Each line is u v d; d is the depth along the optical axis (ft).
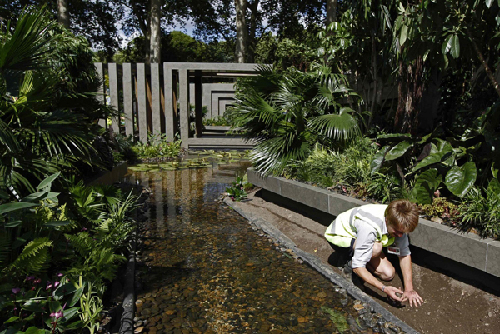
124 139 36.81
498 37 13.92
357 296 10.31
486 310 9.05
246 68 42.24
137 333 8.69
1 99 10.98
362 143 18.08
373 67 22.49
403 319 9.40
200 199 21.52
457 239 9.82
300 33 89.56
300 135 19.16
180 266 12.49
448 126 21.85
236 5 68.95
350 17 21.68
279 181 17.90
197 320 9.32
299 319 9.39
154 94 42.09
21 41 10.93
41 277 8.91
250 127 20.92
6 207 7.69
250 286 11.09
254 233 15.71
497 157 12.01
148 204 20.44
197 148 45.60
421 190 11.86
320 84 21.21
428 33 13.96
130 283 10.71
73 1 80.74
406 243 10.02
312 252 13.48
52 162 11.44
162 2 78.23
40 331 7.00
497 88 13.06
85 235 10.07
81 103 15.62
